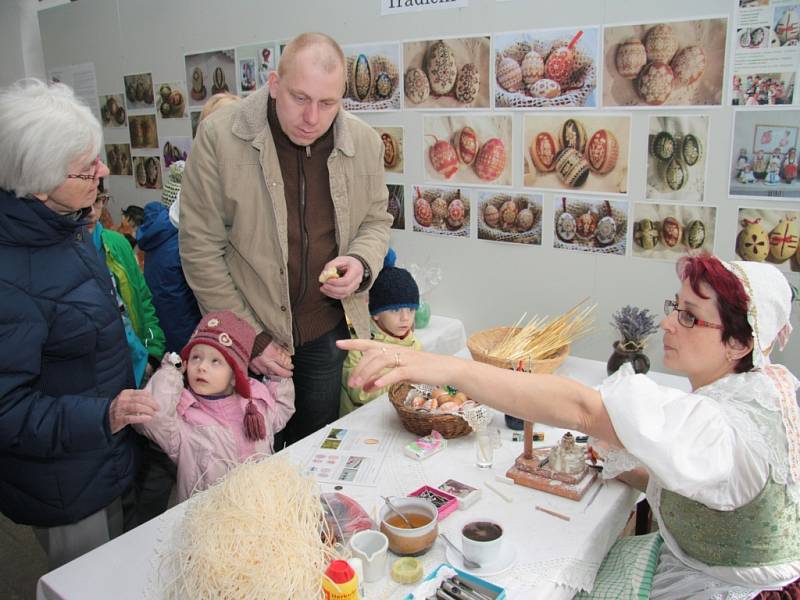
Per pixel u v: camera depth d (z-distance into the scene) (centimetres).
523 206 279
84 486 157
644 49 237
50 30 472
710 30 224
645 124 244
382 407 186
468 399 169
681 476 111
